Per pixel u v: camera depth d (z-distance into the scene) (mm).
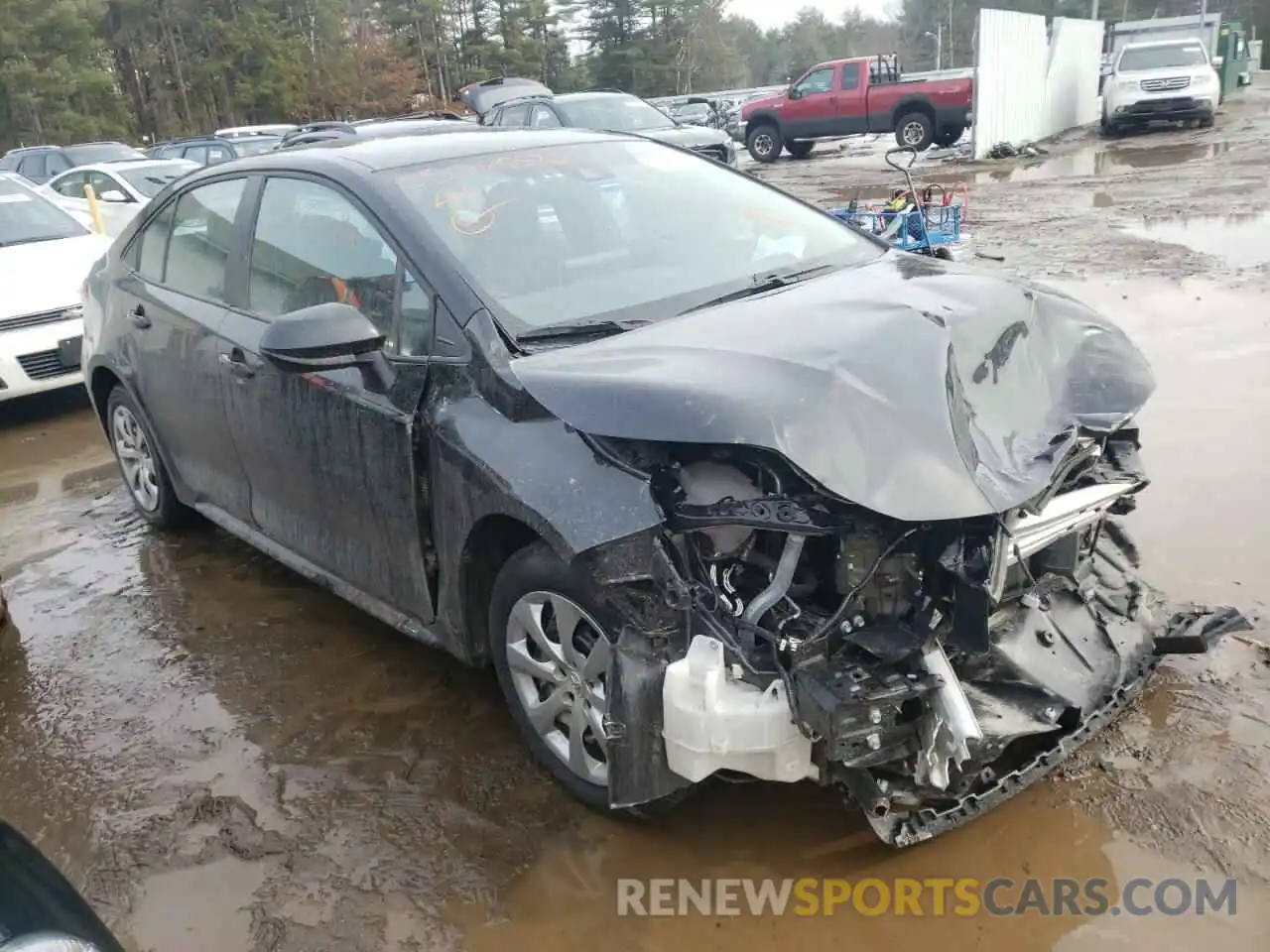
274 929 2801
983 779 2791
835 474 2480
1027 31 22547
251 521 4457
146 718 3836
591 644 2994
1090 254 10203
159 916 2887
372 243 3551
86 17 52062
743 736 2527
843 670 2500
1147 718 3309
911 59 103375
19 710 3980
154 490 5398
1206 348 6879
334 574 3963
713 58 79750
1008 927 2621
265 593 4742
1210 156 17969
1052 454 2781
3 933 1878
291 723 3717
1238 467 5016
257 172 4207
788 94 24031
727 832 3010
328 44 58562
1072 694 2875
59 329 7645
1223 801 2934
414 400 3266
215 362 4223
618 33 77562
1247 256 9484
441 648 3514
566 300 3342
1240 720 3260
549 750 3176
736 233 3895
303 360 3109
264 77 55656
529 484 2812
